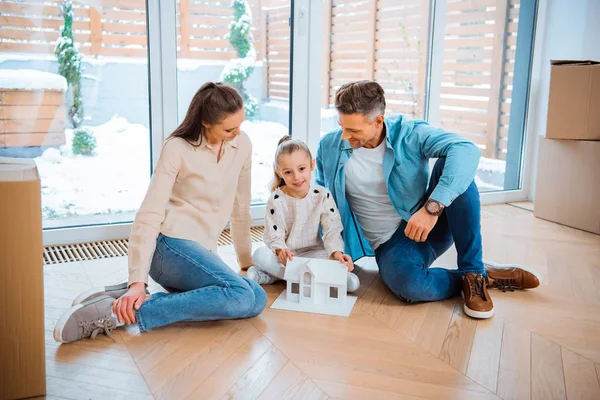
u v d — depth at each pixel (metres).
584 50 2.82
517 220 2.78
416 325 1.64
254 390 1.30
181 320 1.56
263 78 2.56
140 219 1.57
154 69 2.34
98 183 2.38
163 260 1.62
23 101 2.20
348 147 1.83
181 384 1.32
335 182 1.87
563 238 2.48
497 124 3.12
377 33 2.84
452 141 1.69
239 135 1.76
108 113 2.33
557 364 1.43
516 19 3.03
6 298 1.23
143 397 1.27
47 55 2.20
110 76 2.30
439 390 1.30
